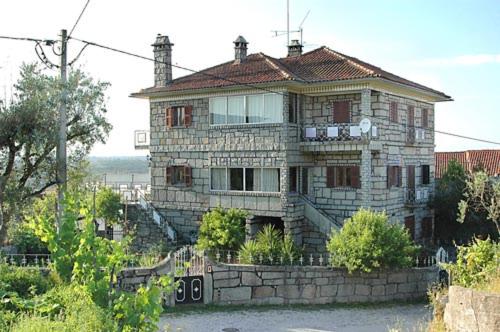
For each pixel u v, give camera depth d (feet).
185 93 103.65
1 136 60.18
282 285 67.26
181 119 106.32
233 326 57.57
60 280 42.83
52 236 36.27
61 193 54.95
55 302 34.22
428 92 106.42
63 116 57.41
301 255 75.36
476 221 105.70
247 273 66.49
